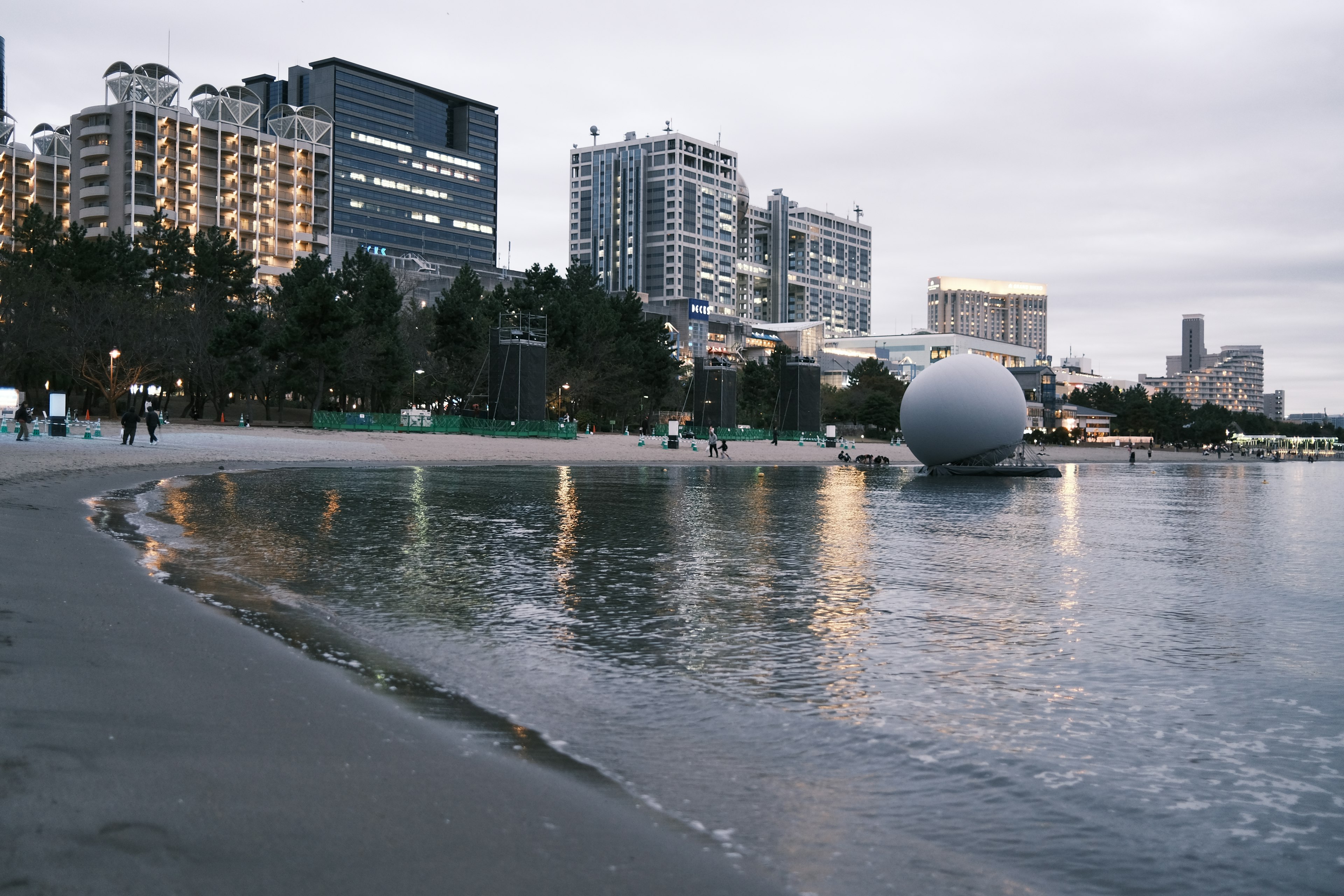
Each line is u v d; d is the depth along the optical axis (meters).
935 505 35.78
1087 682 9.24
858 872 4.89
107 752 5.86
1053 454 136.38
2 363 81.88
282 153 171.38
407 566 16.20
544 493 35.59
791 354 128.75
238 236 162.38
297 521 22.95
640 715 7.76
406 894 4.26
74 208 155.62
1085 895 4.73
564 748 6.75
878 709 8.11
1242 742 7.37
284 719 6.95
